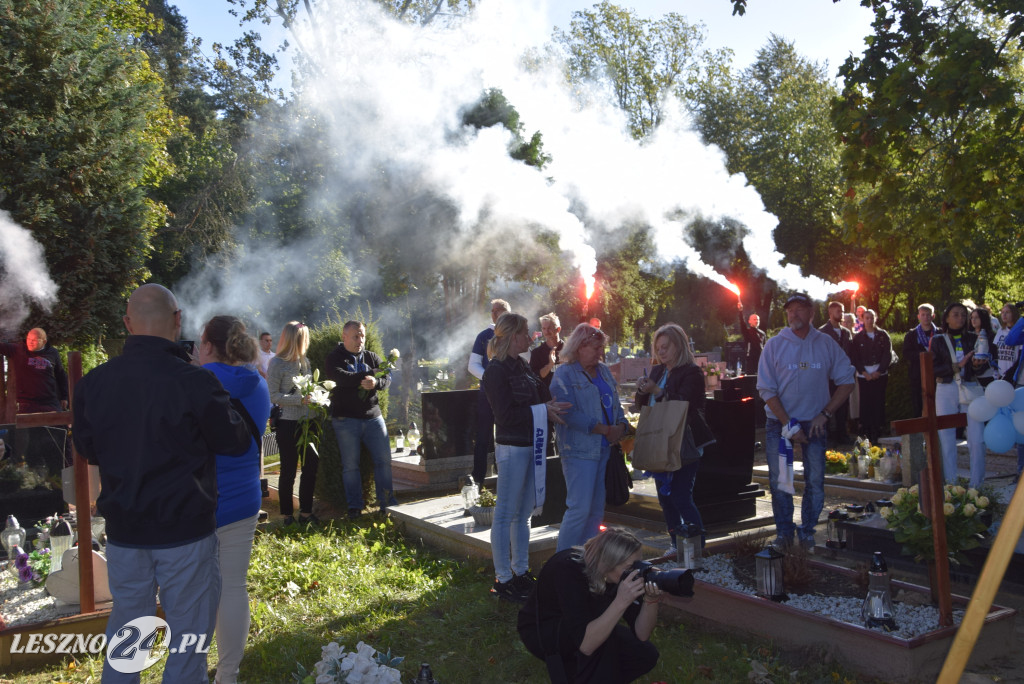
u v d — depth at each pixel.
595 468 5.43
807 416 6.42
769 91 43.78
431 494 9.33
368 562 6.69
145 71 24.55
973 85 7.70
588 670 3.40
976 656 4.41
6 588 5.34
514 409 5.27
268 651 4.82
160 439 3.24
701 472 6.96
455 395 9.64
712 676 4.36
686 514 5.94
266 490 9.66
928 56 8.41
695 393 5.90
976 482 8.04
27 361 9.09
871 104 8.43
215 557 3.44
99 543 5.69
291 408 7.97
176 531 3.26
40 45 16.64
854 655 4.35
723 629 5.02
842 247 35.81
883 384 12.04
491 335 8.19
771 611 4.73
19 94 16.52
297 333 7.99
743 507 7.25
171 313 3.44
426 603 5.66
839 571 5.35
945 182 8.98
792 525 6.53
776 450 6.57
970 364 8.05
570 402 5.38
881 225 8.77
